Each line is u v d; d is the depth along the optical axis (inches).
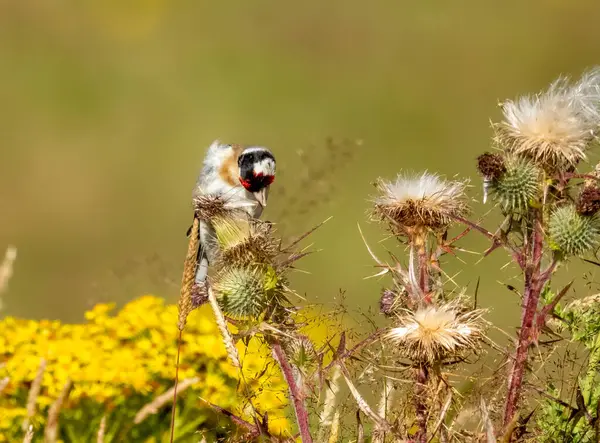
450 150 1075.3
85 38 1333.7
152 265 491.5
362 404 241.8
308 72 1236.5
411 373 250.4
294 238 299.7
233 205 273.3
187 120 1171.9
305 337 252.4
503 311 447.2
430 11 1362.0
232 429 301.1
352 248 762.8
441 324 241.3
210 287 255.0
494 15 1339.8
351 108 1177.4
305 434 249.1
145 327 333.4
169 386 331.6
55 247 898.1
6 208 981.2
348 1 1375.5
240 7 1376.7
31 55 1300.4
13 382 312.7
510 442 238.5
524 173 243.0
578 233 237.1
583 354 267.0
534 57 1273.4
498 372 247.4
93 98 1228.5
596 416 252.7
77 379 314.2
